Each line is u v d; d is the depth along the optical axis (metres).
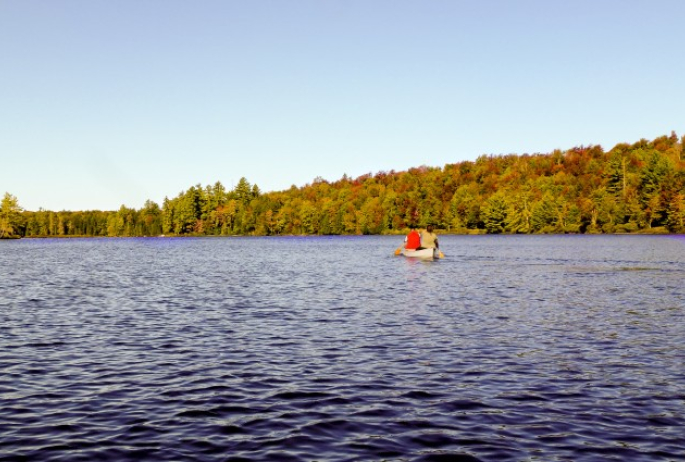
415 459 7.54
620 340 14.85
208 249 88.75
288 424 8.84
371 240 132.00
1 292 26.72
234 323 17.75
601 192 147.00
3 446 7.94
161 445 8.02
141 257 63.50
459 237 133.88
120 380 11.25
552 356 13.12
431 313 19.62
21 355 13.38
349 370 11.96
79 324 17.67
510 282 30.20
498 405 9.68
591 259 49.12
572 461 7.45
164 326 17.25
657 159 152.62
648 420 8.92
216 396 10.22
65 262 53.34
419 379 11.26
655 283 29.28
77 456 7.63
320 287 28.31
